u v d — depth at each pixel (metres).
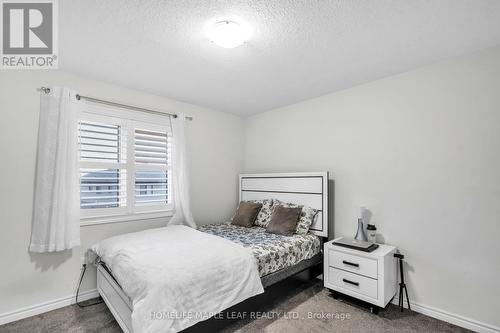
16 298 2.14
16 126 2.18
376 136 2.65
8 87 2.16
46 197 2.22
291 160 3.51
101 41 1.90
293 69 2.40
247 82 2.73
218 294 1.74
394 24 1.67
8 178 2.14
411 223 2.38
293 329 1.99
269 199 3.53
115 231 2.72
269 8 1.50
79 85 2.52
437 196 2.24
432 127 2.28
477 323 1.99
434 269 2.23
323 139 3.14
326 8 1.50
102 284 2.33
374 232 2.52
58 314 2.22
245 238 2.67
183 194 3.18
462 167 2.11
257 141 4.01
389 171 2.55
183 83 2.75
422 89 2.34
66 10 1.53
